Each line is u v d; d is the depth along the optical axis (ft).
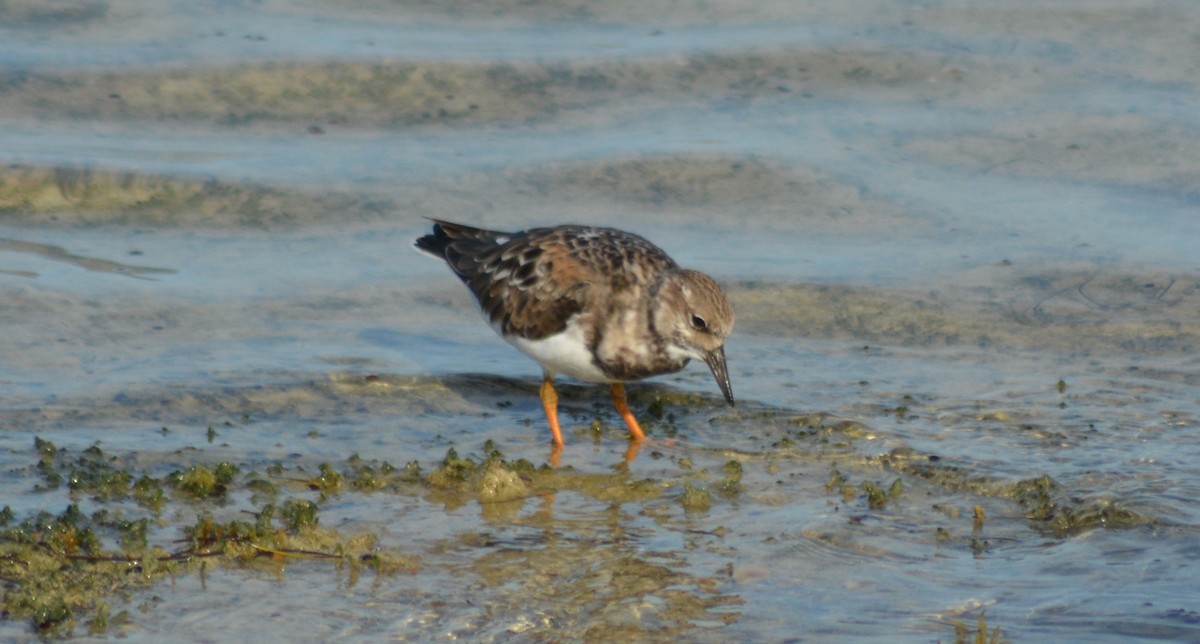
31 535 30.42
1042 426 38.32
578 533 32.22
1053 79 64.54
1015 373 42.34
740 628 27.89
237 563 30.17
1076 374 42.16
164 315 45.19
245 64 63.52
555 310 38.04
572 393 42.11
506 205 54.08
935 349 44.34
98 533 31.27
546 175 56.44
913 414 39.42
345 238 51.88
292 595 28.86
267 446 36.86
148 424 37.73
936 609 28.73
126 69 62.90
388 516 32.86
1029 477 34.99
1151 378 41.73
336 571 29.96
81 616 27.66
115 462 35.27
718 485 35.04
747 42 68.49
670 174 56.70
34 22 67.41
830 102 63.05
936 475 35.50
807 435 38.34
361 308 46.85
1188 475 34.94
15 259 48.55
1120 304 46.91
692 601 28.99
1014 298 47.60
